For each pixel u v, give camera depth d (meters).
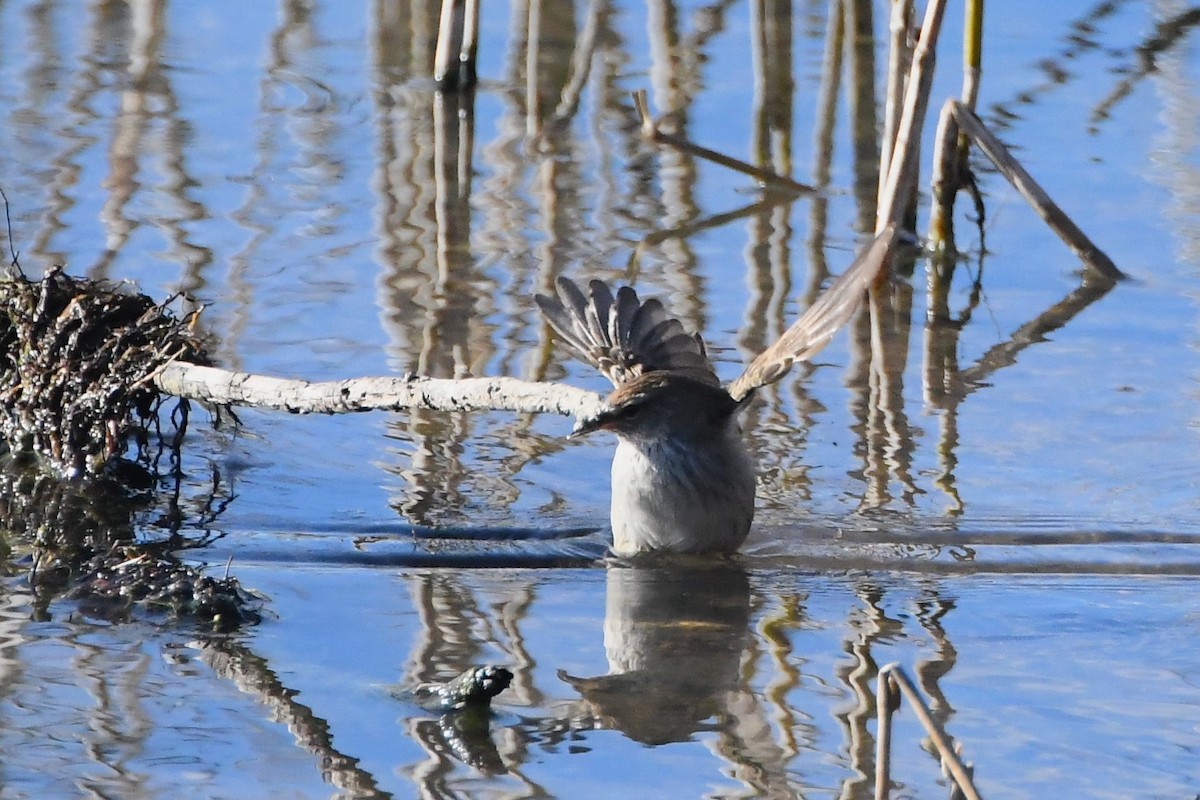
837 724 8.43
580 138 18.77
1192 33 21.45
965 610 10.05
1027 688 8.87
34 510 11.29
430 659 9.12
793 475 12.12
